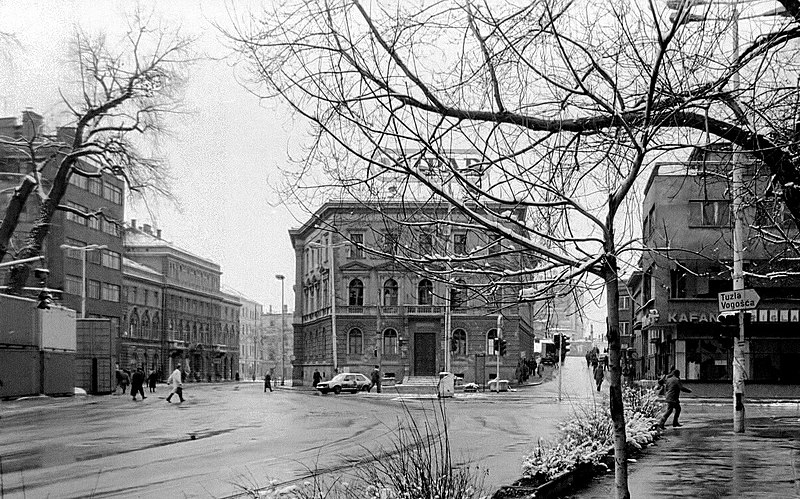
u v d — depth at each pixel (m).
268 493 9.42
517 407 39.94
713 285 45.47
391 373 77.94
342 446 20.62
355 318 78.69
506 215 7.95
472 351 77.75
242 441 22.19
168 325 117.88
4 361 42.97
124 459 18.03
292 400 49.66
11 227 44.72
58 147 48.16
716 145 8.55
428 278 8.90
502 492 11.15
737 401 22.98
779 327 44.75
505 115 8.05
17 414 35.03
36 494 13.12
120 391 66.38
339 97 7.62
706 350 45.50
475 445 20.81
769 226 12.76
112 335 59.53
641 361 63.59
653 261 9.77
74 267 81.69
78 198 82.88
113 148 46.94
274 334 194.00
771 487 13.12
